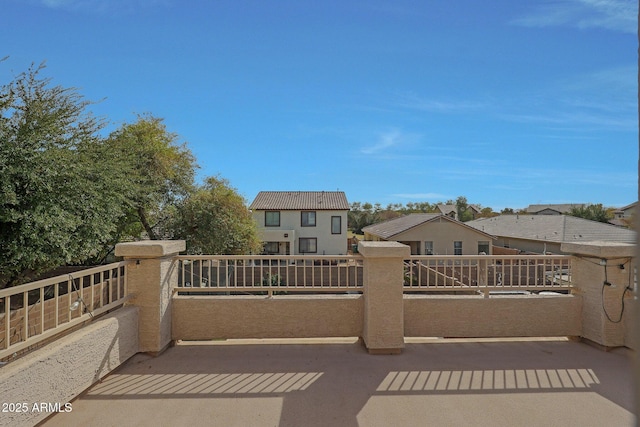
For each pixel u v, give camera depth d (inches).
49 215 253.4
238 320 164.1
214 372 136.1
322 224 1048.8
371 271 154.6
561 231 899.4
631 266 159.6
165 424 100.8
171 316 163.5
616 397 117.3
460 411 108.7
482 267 223.0
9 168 237.5
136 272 152.6
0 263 256.7
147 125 545.0
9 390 87.3
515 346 164.9
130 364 142.9
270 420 103.2
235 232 605.9
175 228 574.2
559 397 117.4
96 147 343.0
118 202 340.2
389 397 117.2
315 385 125.7
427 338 175.6
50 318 144.1
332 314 165.6
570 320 170.9
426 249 901.2
